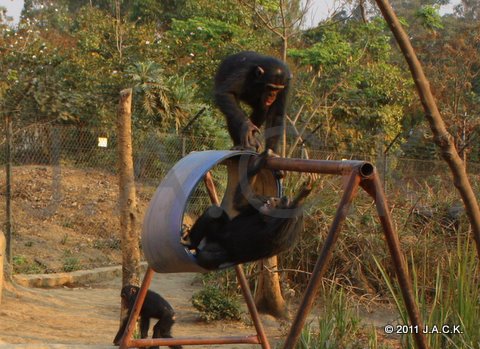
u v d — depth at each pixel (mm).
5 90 16344
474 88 24609
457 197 13438
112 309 11164
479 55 23094
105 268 14234
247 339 7172
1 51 19250
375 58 21844
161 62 22266
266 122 6129
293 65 18797
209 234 5035
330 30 19297
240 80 5941
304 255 12555
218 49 22359
